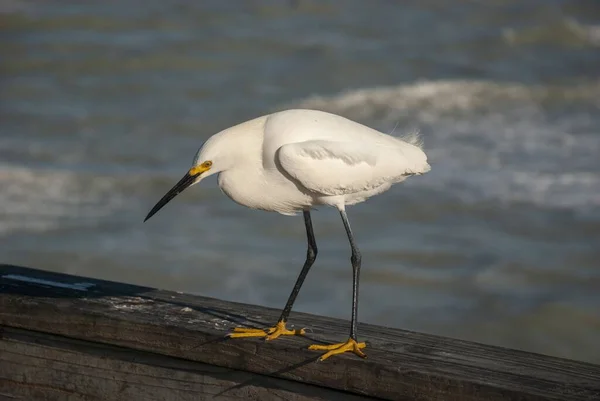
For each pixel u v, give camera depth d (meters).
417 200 16.20
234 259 13.38
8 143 19.77
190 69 28.05
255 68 28.52
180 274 12.88
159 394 4.31
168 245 14.03
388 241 14.15
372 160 5.05
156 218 15.41
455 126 22.97
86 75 26.92
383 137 5.27
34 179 17.27
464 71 30.06
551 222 15.27
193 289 12.38
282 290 12.23
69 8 34.97
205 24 33.75
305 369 4.01
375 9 38.19
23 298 4.58
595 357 10.77
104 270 13.11
